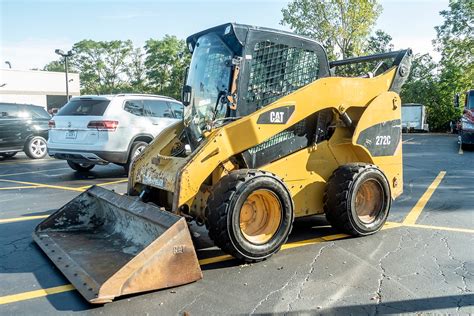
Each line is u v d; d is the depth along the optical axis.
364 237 5.62
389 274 4.39
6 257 4.94
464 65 41.78
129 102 10.02
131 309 3.67
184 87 5.71
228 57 5.12
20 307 3.75
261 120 4.87
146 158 5.81
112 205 5.09
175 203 4.48
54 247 4.95
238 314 3.58
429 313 3.56
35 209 7.34
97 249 4.83
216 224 4.41
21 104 14.81
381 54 6.54
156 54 67.31
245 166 5.04
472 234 5.75
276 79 5.29
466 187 9.15
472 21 41.69
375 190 5.77
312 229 6.01
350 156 5.86
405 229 5.99
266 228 4.79
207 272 4.45
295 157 5.35
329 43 40.75
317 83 5.30
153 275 3.91
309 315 3.55
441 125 36.75
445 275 4.36
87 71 83.06
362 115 5.74
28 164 13.55
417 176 10.69
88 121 9.58
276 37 5.26
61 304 3.79
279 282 4.20
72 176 10.84
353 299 3.83
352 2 39.28
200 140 5.17
